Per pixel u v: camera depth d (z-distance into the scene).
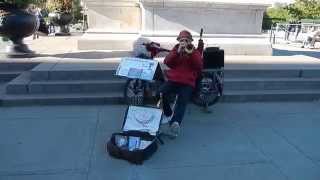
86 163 4.38
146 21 9.16
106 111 6.20
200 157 4.60
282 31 18.56
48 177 4.05
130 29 10.30
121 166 4.32
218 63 6.13
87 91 6.78
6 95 6.60
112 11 10.20
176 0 9.09
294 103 6.94
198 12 9.29
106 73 7.00
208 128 5.57
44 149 4.73
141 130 4.82
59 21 18.45
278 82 7.28
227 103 6.84
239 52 9.51
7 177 4.04
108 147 4.56
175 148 4.83
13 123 5.59
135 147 4.52
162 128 5.34
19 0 8.86
